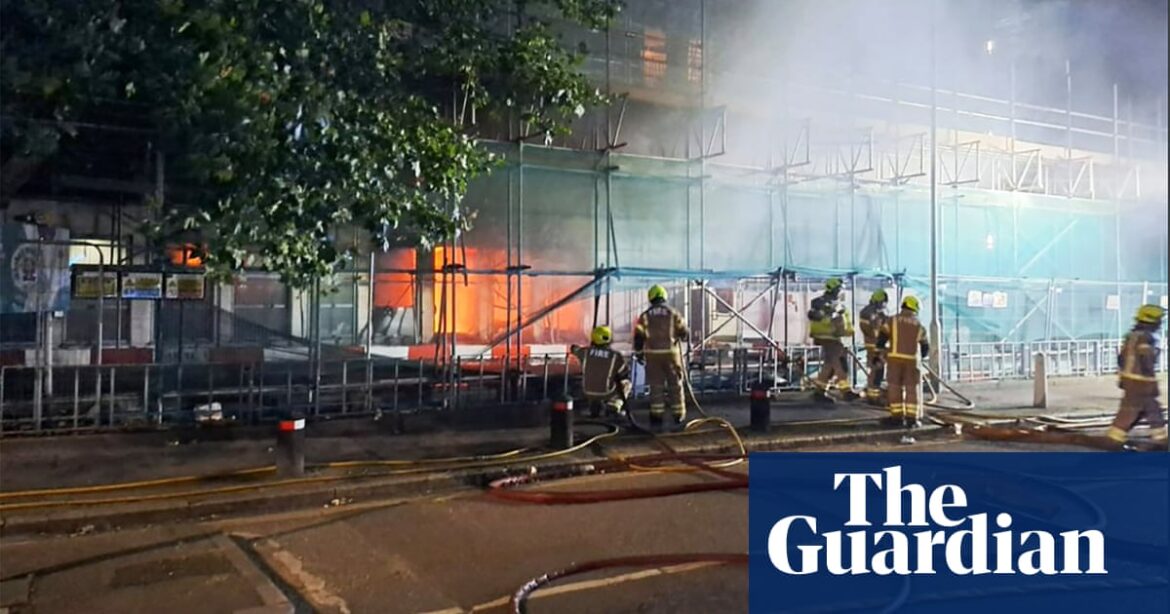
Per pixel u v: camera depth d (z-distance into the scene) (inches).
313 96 325.7
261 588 215.3
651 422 435.5
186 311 465.1
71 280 407.8
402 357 533.3
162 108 323.9
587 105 572.4
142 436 387.9
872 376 540.4
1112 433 412.5
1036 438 433.4
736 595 212.2
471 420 442.6
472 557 244.2
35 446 366.3
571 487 328.8
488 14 472.7
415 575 228.7
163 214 360.5
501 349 586.6
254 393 436.8
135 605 202.1
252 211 334.6
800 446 410.3
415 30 433.1
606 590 215.6
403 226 474.6
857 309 681.6
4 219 422.9
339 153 336.5
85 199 457.4
